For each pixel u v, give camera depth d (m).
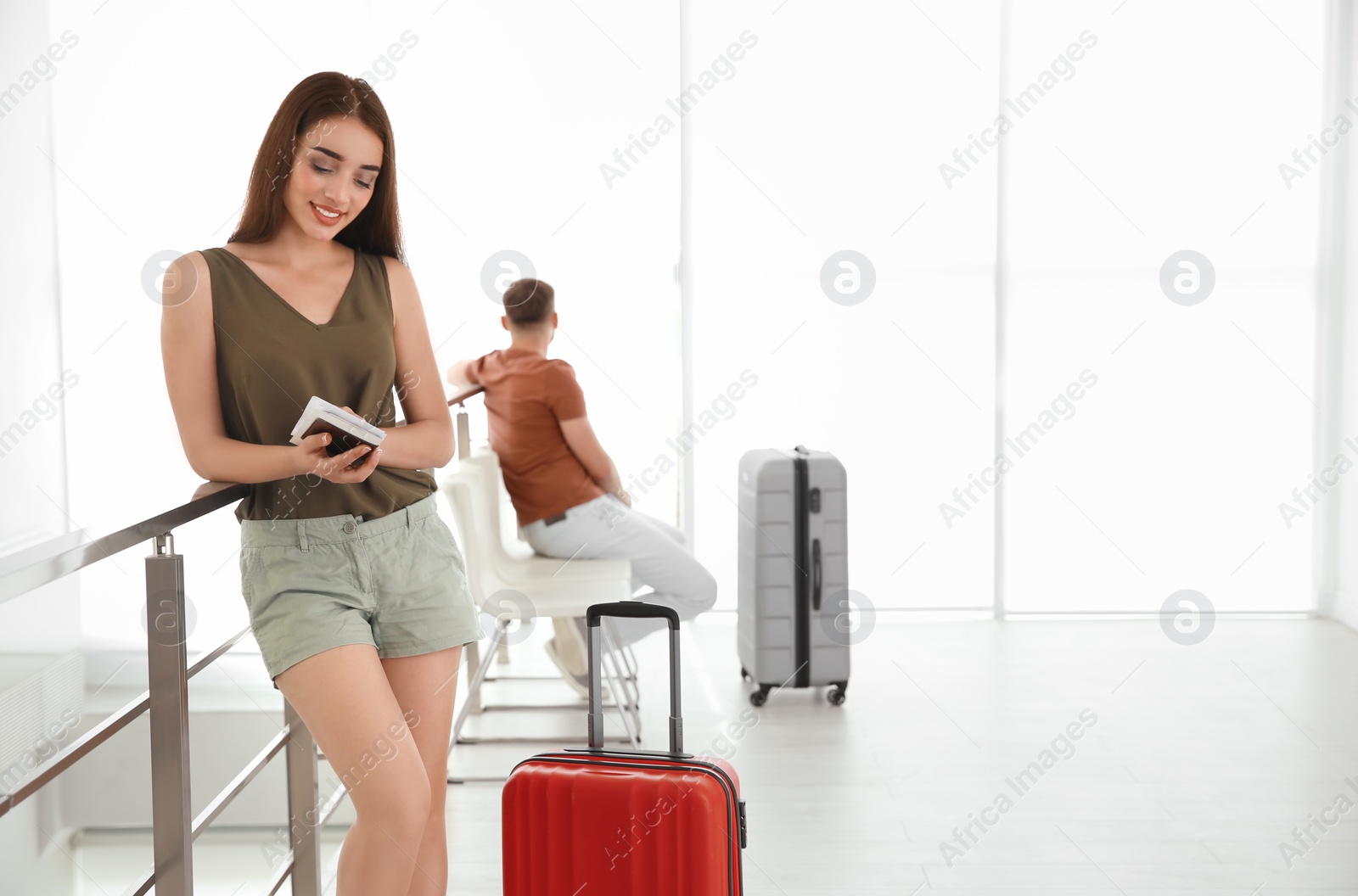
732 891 1.48
